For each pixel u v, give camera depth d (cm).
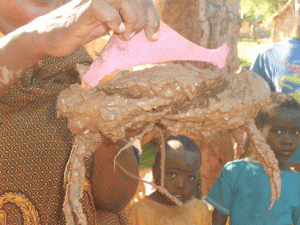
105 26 60
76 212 66
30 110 86
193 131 70
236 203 189
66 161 89
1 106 82
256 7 1406
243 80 71
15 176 83
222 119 67
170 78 65
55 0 87
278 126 174
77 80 96
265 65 227
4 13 84
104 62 68
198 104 68
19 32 64
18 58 65
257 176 183
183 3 265
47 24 60
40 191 87
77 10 58
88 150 69
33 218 86
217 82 71
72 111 64
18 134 83
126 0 60
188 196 190
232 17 277
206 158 252
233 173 191
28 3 83
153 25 68
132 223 187
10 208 84
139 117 65
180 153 183
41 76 87
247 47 1242
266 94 70
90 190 96
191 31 269
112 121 63
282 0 962
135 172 102
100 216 106
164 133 79
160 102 64
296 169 243
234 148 258
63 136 88
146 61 71
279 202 181
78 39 60
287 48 221
